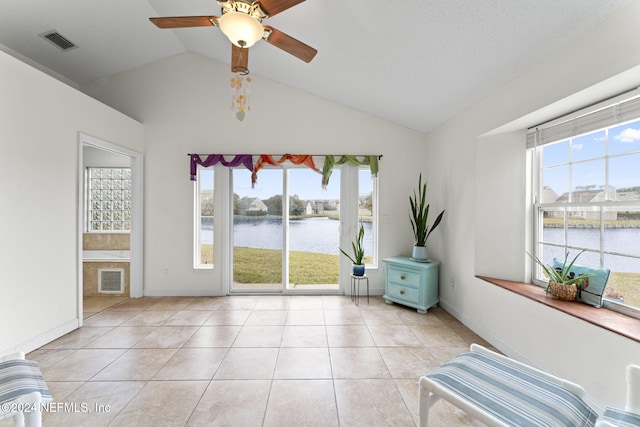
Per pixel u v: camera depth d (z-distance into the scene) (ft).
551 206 7.47
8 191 7.23
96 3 8.92
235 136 12.77
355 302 12.08
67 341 8.39
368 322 9.91
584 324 5.44
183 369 6.98
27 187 7.69
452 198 10.55
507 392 3.90
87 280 13.26
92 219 14.03
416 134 12.89
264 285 13.39
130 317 10.28
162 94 12.70
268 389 6.23
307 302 12.04
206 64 12.71
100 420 5.30
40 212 8.05
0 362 4.47
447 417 5.48
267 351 7.87
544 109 6.54
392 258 12.16
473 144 9.20
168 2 9.11
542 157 7.86
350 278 13.05
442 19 6.28
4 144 7.12
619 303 5.77
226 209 12.90
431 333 9.06
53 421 5.26
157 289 12.81
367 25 7.25
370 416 5.45
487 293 8.52
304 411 5.56
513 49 6.41
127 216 14.20
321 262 13.33
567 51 5.77
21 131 7.52
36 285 7.95
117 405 5.70
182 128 12.75
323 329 9.32
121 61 12.00
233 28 5.35
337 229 13.29
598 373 5.18
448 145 10.84
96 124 10.09
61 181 8.70
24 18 8.95
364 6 6.65
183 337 8.71
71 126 9.05
